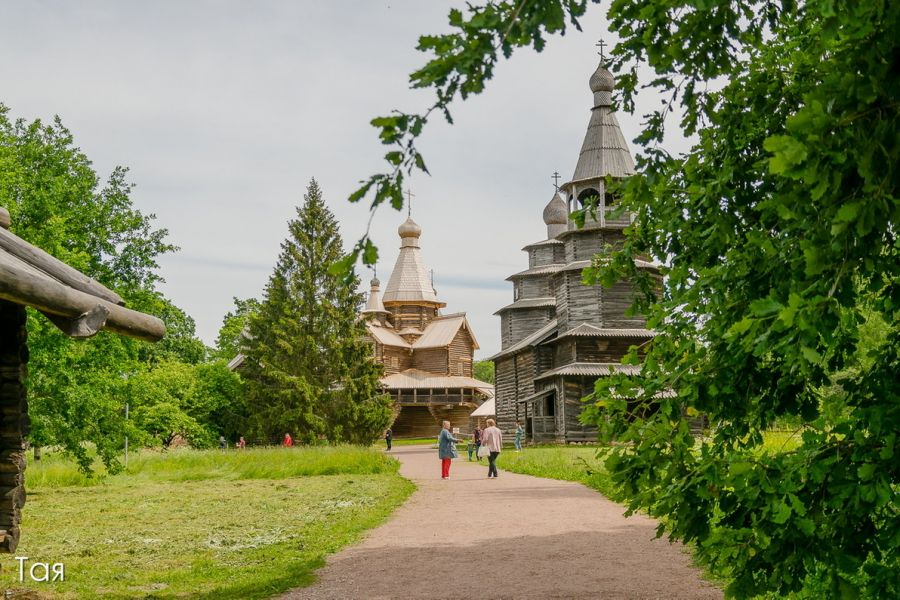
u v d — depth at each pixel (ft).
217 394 192.95
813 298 9.50
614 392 15.67
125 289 89.45
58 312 22.71
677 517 13.93
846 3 9.39
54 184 85.05
